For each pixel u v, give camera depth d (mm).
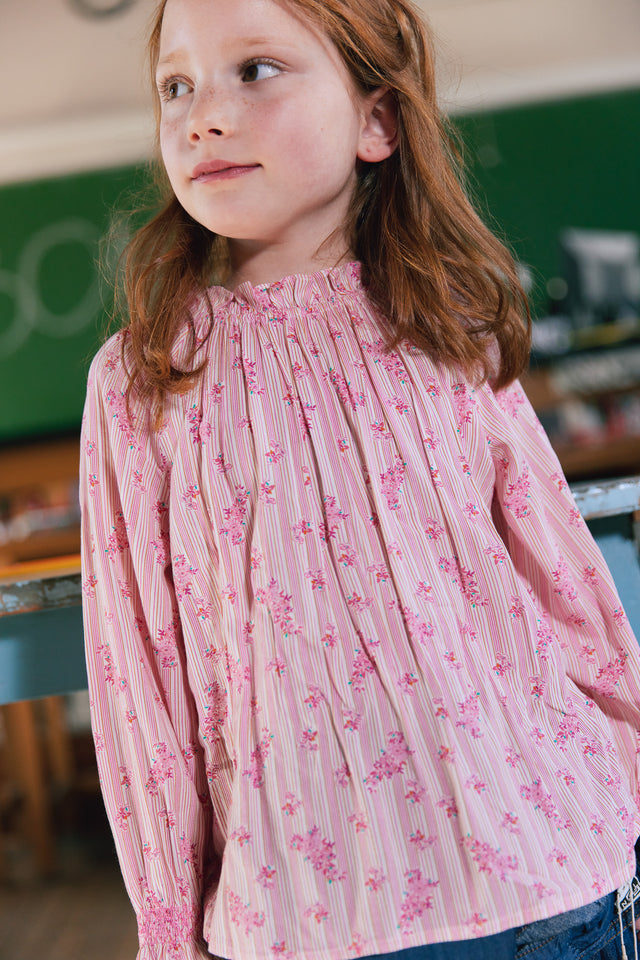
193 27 692
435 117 850
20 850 2672
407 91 781
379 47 752
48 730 2967
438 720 610
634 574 938
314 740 611
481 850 577
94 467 739
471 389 750
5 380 4020
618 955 717
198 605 678
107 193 3945
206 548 678
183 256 804
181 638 700
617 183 4094
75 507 3988
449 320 753
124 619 709
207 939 620
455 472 707
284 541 655
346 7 725
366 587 646
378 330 743
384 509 668
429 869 579
